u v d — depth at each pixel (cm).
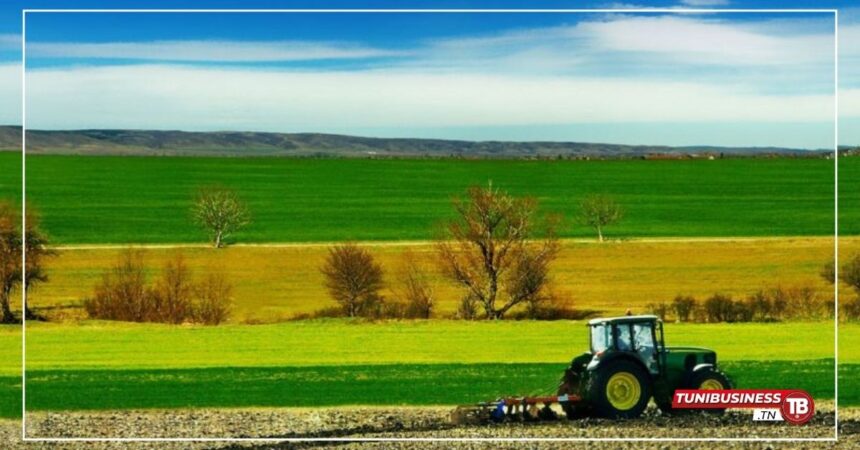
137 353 3525
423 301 5381
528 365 3125
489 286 5506
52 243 6681
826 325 4150
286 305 5672
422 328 4266
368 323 4525
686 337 3859
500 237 5578
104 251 6756
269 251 6869
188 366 3131
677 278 6175
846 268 6034
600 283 6103
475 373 2869
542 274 5594
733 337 3859
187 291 5684
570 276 6253
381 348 3697
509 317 5462
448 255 5588
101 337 4012
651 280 6228
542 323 4594
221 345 3766
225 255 6775
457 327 4356
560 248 5912
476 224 5594
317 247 7012
